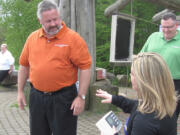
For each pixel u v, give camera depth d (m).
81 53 2.23
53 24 2.10
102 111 5.05
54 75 2.18
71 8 5.04
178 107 2.91
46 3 2.13
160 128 1.38
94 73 5.32
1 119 4.61
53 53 2.18
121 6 8.11
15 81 8.85
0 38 17.19
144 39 11.23
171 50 3.11
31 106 2.35
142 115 1.42
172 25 3.06
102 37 11.69
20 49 9.62
